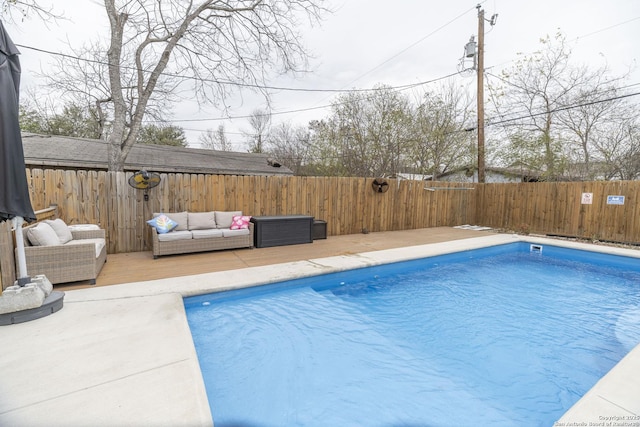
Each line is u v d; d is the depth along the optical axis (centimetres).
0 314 284
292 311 402
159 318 308
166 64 786
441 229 1019
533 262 698
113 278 441
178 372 221
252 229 658
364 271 546
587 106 1093
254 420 216
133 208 611
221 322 365
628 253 663
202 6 780
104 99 934
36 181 521
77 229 504
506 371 285
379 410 228
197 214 634
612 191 800
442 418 222
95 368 223
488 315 408
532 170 1202
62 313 318
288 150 2333
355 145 1548
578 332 365
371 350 315
